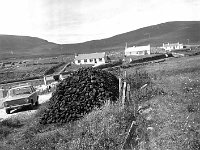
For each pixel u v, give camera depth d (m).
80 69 18.69
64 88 16.73
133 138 9.86
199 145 7.86
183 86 17.97
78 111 15.02
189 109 11.50
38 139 11.81
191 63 38.38
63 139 11.30
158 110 12.36
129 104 14.30
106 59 112.12
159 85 20.39
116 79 21.50
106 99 15.45
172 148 8.01
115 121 11.48
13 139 12.69
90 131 11.09
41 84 55.44
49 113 15.27
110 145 9.54
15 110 22.98
